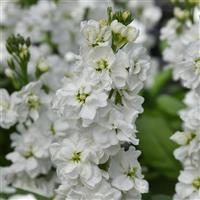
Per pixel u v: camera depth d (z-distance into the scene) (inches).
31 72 28.1
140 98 19.0
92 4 34.3
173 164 27.8
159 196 23.2
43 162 24.3
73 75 20.9
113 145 18.7
